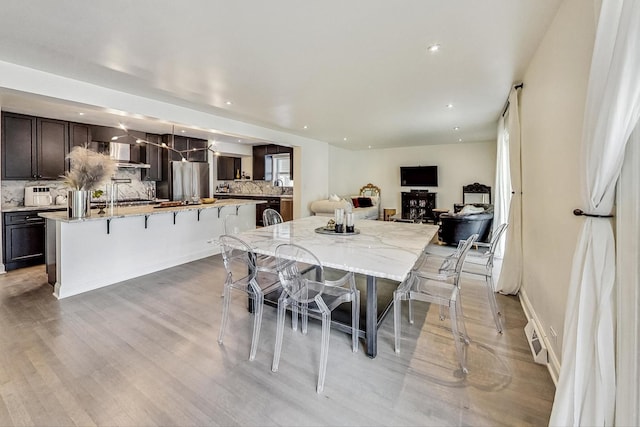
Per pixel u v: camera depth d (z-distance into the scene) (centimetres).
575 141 172
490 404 169
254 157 860
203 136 675
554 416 140
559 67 199
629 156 113
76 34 224
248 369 201
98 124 531
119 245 379
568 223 182
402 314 289
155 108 394
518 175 334
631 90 106
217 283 372
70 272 330
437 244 602
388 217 869
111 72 296
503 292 341
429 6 194
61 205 478
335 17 205
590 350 132
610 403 124
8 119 434
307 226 358
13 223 423
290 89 353
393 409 166
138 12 196
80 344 229
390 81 329
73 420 157
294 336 247
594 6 137
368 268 187
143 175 635
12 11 193
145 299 320
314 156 748
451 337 245
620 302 119
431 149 862
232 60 272
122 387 182
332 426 154
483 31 227
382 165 937
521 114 333
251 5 190
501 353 222
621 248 118
